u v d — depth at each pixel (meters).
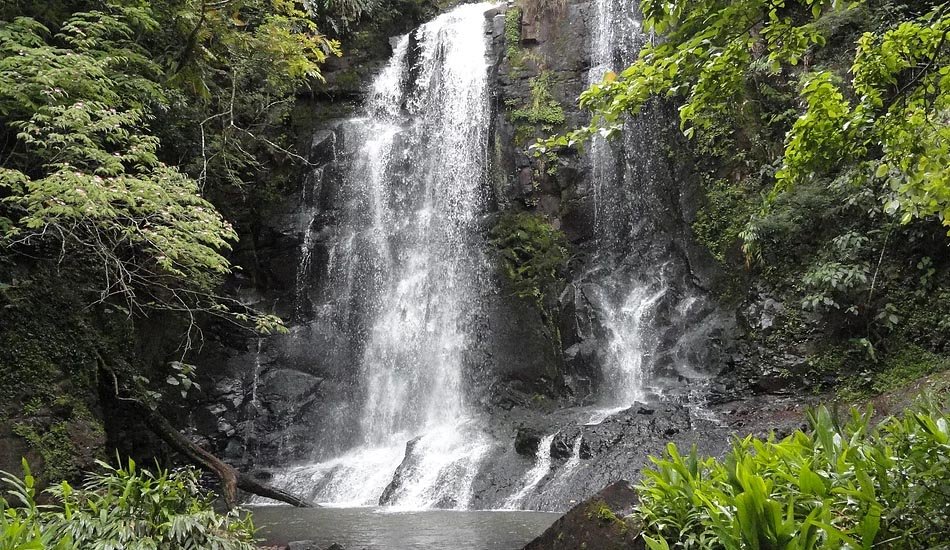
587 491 10.27
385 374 16.34
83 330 9.70
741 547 3.75
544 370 14.88
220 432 14.77
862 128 5.76
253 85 16.92
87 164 9.58
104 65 9.91
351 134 18.70
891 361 12.02
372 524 8.87
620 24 17.81
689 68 5.60
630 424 11.74
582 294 15.59
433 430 14.27
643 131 16.83
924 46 5.62
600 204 16.67
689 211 15.66
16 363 8.73
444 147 18.30
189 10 12.43
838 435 4.89
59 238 9.18
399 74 20.25
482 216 17.09
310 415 15.53
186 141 14.24
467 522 8.98
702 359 14.11
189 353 15.12
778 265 13.80
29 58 8.63
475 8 21.19
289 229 17.50
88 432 9.09
